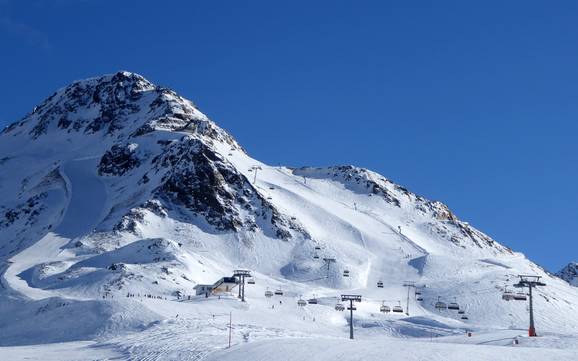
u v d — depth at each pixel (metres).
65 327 129.88
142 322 124.25
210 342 84.75
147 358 76.88
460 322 183.00
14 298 185.88
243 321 132.38
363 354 57.66
